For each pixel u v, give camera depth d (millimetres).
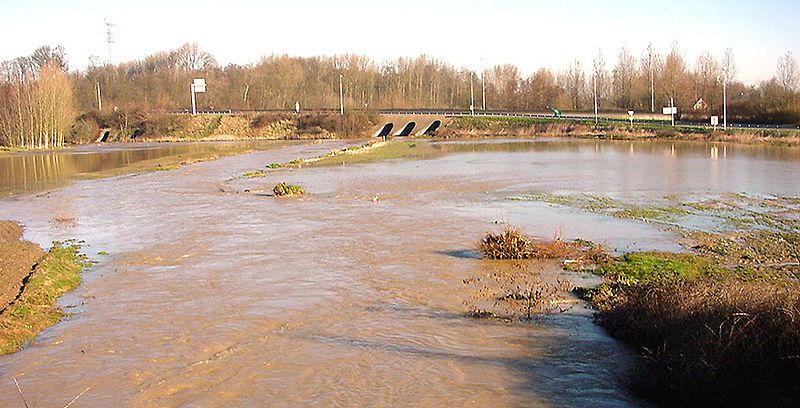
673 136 73125
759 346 10578
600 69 130125
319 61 140500
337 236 23516
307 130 98625
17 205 34281
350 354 12742
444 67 143000
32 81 86812
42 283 17625
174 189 39031
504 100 132000
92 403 11000
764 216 26094
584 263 19141
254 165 54031
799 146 58281
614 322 13625
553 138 82375
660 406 10383
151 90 127438
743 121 86500
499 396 10852
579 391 10961
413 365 12156
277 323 14594
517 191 34562
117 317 15258
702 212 27234
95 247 22859
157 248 22297
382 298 16234
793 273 17375
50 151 77500
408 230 24359
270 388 11352
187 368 12273
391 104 127312
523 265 19109
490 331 13812
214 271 19047
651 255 19656
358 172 45719
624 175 40750
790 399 9820
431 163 51812
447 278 17844
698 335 11234
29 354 13203
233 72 138625
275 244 22438
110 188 40469
